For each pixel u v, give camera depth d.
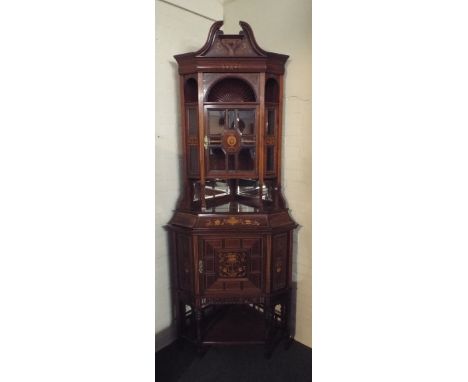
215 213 1.76
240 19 2.14
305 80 1.87
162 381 1.73
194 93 1.92
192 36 2.04
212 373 1.80
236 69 1.69
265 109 1.77
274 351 1.96
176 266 1.88
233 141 1.75
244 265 1.76
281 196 1.91
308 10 1.82
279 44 1.97
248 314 2.16
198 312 1.79
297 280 2.02
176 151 2.02
